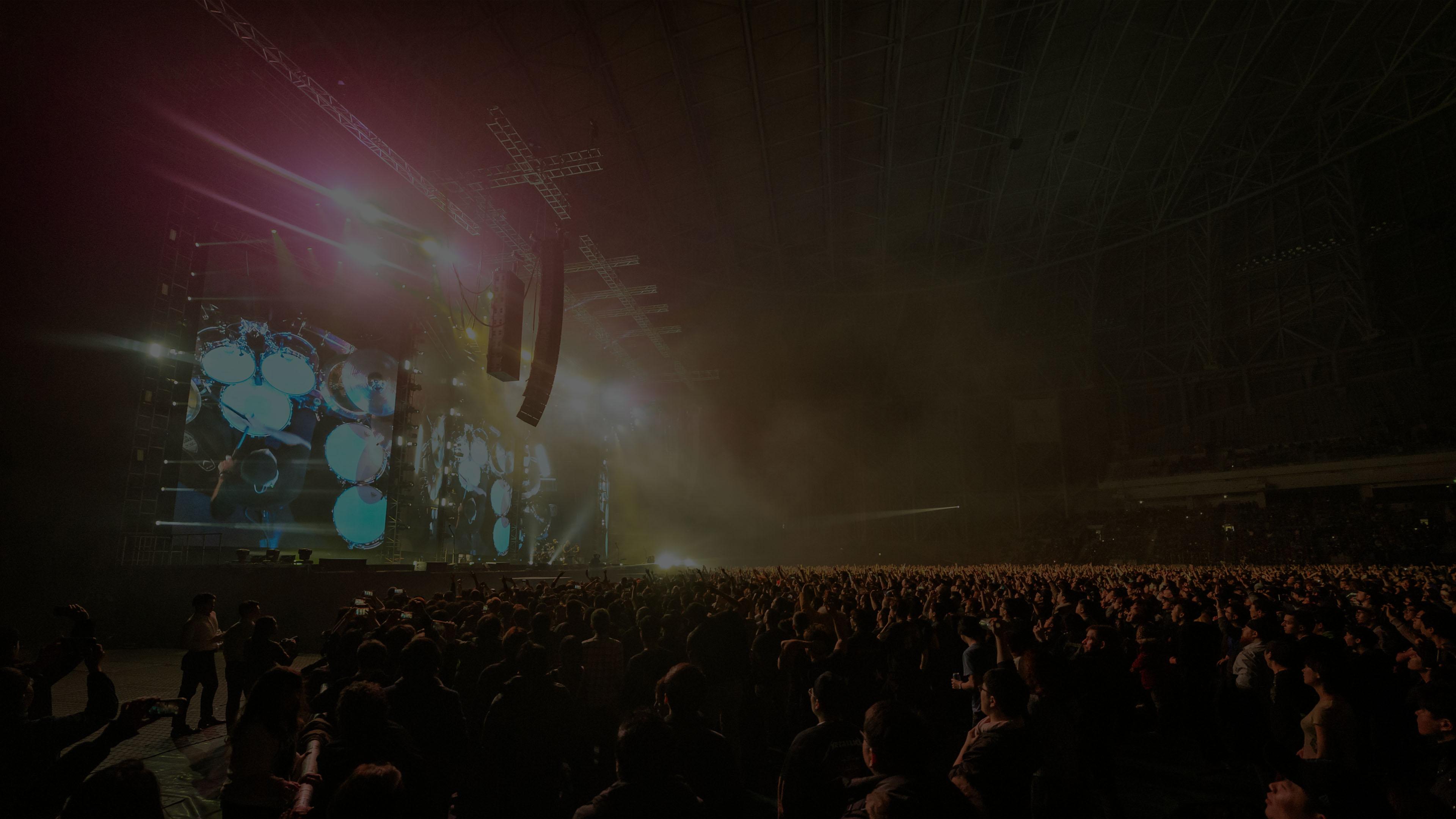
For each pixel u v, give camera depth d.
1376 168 37.09
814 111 30.03
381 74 21.12
